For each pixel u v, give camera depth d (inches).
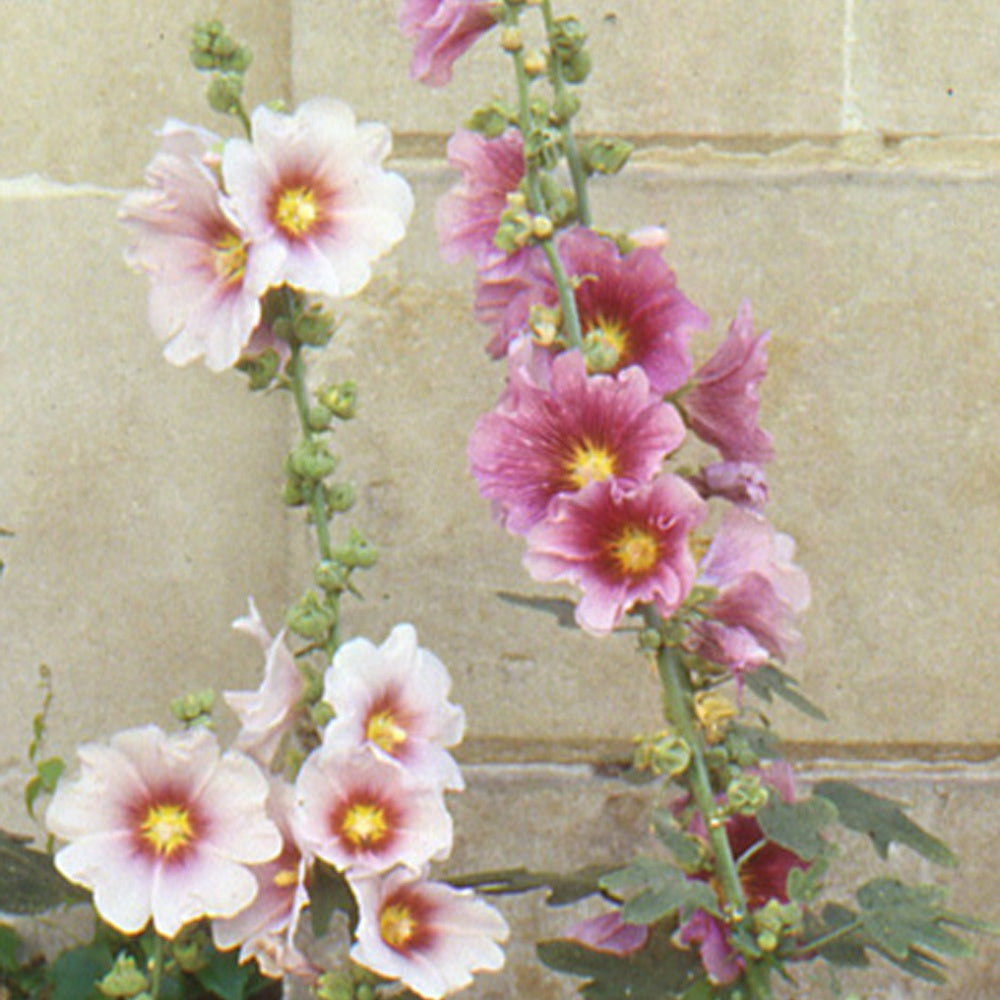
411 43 77.2
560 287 66.3
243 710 67.0
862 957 66.9
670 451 65.4
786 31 77.1
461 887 70.7
